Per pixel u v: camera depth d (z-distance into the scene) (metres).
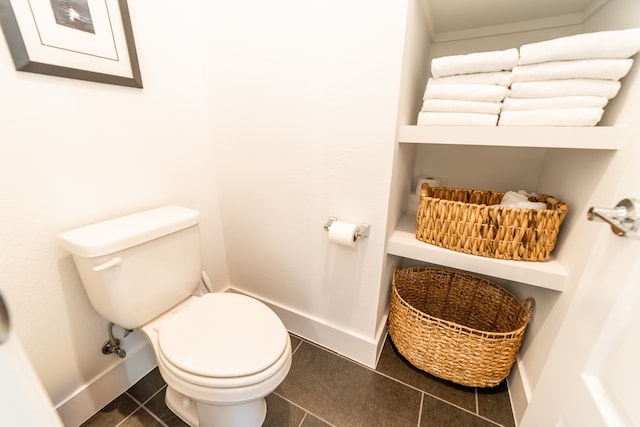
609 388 0.41
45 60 0.72
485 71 0.78
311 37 0.88
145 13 0.95
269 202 1.20
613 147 0.65
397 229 1.13
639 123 0.58
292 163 1.07
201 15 1.07
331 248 1.10
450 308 1.36
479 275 1.36
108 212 0.93
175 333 0.79
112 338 0.96
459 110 0.82
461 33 1.14
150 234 0.83
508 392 1.04
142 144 1.00
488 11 0.97
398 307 1.12
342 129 0.92
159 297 0.91
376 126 0.86
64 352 0.87
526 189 1.19
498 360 0.95
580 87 0.69
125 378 1.04
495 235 0.87
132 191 0.99
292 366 1.17
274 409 0.98
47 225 0.78
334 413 0.97
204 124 1.23
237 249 1.41
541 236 0.83
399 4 0.72
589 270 0.50
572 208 0.84
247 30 0.99
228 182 1.29
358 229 0.95
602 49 0.64
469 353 0.96
